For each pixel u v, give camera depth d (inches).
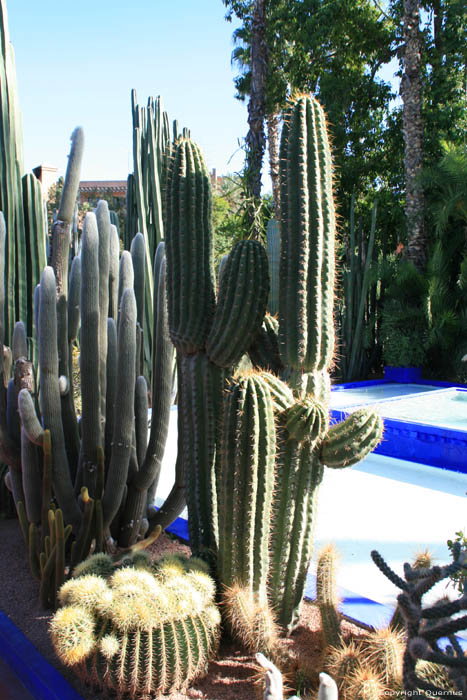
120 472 131.6
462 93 581.9
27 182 178.9
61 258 146.5
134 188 354.9
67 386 146.2
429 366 501.4
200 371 117.4
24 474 131.4
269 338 117.4
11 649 109.3
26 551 152.8
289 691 91.0
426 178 480.1
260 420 96.2
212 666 102.2
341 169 601.0
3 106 171.0
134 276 169.8
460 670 63.4
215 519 119.5
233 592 99.0
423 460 253.3
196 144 121.1
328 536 167.8
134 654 90.6
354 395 423.2
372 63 641.6
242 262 110.3
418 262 497.7
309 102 105.3
